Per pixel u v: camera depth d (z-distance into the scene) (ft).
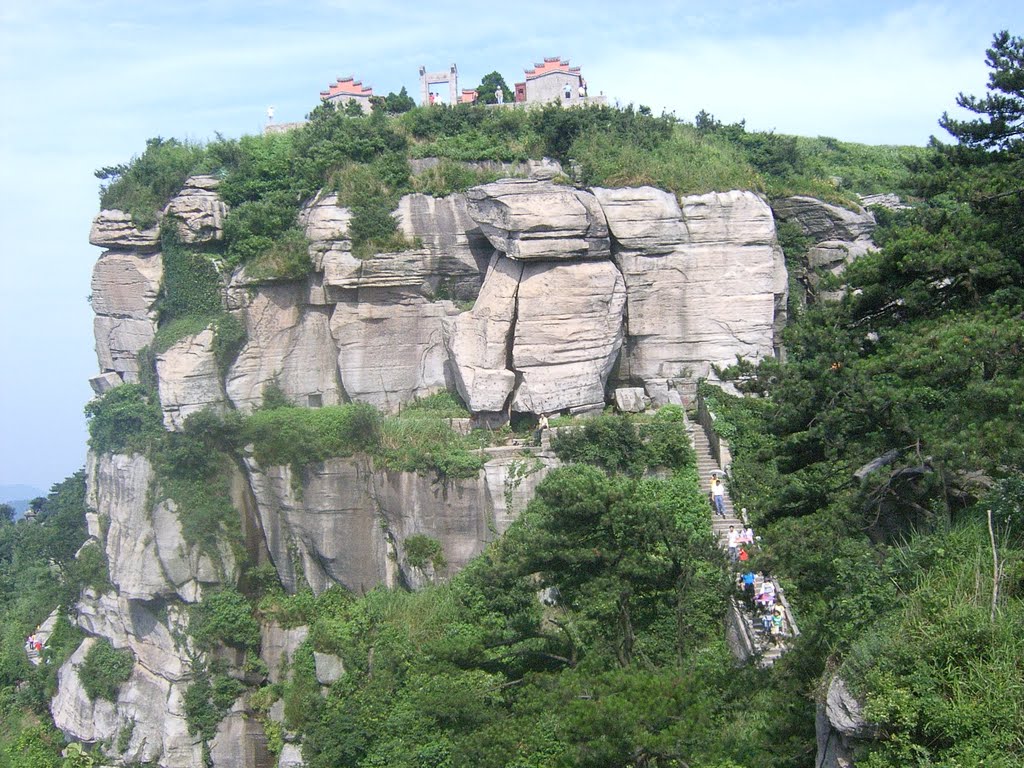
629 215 160.04
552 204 156.25
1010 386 79.66
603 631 105.40
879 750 62.69
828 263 173.88
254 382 173.78
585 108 178.09
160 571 168.14
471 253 170.60
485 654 112.57
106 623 182.70
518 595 110.73
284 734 150.92
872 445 90.99
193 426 165.78
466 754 98.02
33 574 247.91
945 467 82.74
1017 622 64.44
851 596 77.46
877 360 90.53
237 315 173.58
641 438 146.51
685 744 80.84
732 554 117.19
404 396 171.63
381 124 177.78
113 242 181.47
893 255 96.12
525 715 98.32
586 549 102.73
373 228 168.14
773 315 165.27
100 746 175.83
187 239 176.04
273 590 167.53
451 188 170.91
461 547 151.12
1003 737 60.03
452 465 150.82
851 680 65.92
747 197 164.35
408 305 171.83
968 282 94.32
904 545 80.94
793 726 79.77
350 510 159.12
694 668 94.38
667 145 175.11
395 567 158.30
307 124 185.68
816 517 87.76
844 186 202.90
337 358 173.58
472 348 160.97
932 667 63.77
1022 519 75.46
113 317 185.57
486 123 180.14
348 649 147.64
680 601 102.58
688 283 162.20
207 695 163.02
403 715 132.77
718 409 151.33
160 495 168.04
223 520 166.20
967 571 70.08
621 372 166.09
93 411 182.70
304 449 159.94
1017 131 100.48
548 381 157.17
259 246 172.55
